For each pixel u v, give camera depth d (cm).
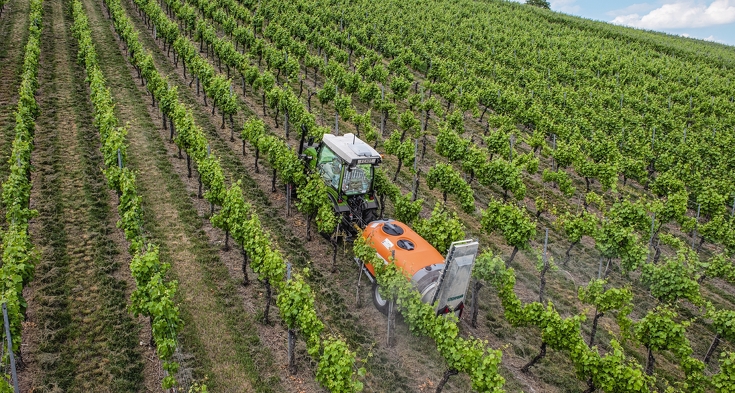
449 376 1094
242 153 2344
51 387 1022
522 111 3266
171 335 1059
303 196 1630
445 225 1504
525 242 1598
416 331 1212
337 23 5553
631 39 7056
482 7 7881
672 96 4391
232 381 1098
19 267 1105
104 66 3191
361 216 1630
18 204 1359
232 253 1580
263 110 2873
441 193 2294
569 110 3594
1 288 1080
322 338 1260
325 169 1780
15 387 950
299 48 3838
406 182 2348
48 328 1171
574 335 1156
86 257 1445
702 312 1683
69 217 1631
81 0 4731
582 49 5725
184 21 4381
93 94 2370
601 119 3372
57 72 2966
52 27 3850
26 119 1984
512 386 1202
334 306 1397
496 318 1466
